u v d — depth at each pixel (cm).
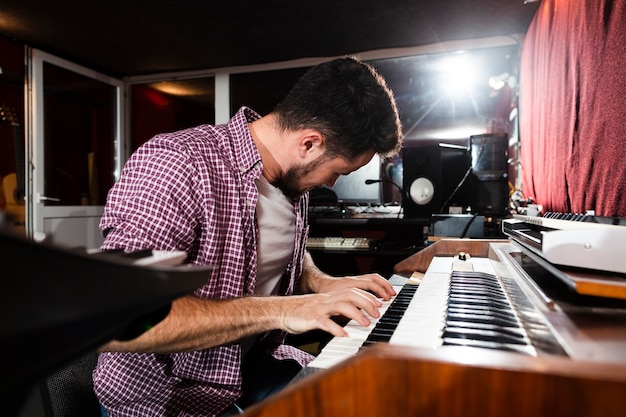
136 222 89
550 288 73
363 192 338
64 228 386
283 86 411
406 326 74
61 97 402
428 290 104
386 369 35
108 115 436
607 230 61
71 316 28
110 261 31
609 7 138
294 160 108
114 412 105
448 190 289
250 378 121
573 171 176
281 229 124
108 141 438
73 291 28
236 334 84
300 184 113
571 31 180
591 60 155
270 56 379
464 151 295
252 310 87
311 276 144
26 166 357
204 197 100
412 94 367
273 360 130
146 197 91
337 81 100
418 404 34
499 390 32
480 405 33
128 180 95
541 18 247
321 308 85
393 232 336
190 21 304
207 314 81
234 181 107
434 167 284
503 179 253
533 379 31
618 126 130
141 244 87
